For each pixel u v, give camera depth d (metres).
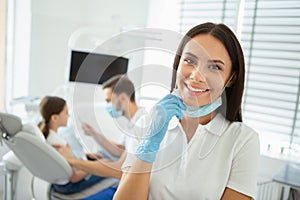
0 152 0.75
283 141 1.62
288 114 1.61
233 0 1.76
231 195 0.81
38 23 2.00
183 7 1.97
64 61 2.06
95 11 2.21
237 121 0.89
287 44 1.58
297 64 1.56
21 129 0.63
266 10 1.62
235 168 0.83
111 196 0.88
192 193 0.81
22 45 1.94
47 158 0.61
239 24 1.64
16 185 0.74
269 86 1.65
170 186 0.82
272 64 1.63
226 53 0.69
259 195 1.37
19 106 1.23
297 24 1.54
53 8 2.05
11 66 1.91
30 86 1.99
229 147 0.84
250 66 1.69
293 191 1.32
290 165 1.42
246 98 1.71
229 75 0.76
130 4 2.12
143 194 0.76
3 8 1.82
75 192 0.74
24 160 0.66
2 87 1.84
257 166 0.84
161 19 2.04
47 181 0.68
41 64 2.01
